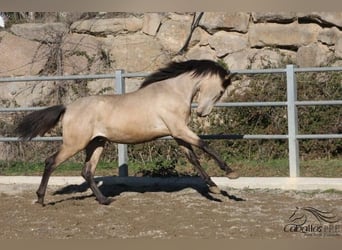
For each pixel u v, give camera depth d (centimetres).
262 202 1049
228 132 1402
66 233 891
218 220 934
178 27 1620
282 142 1388
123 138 1027
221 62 1536
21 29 1689
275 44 1555
